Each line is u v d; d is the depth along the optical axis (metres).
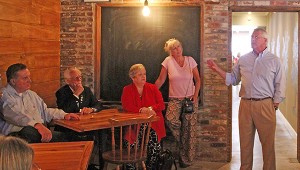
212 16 4.90
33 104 3.57
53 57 4.61
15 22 3.61
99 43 5.09
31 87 3.98
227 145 5.02
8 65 3.51
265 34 3.93
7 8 3.45
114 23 5.07
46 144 2.71
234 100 11.59
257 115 4.00
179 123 4.63
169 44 4.64
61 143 2.74
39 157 2.37
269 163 4.05
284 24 8.31
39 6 4.16
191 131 4.66
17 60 3.67
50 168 2.16
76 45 5.10
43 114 3.71
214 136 5.00
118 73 5.11
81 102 4.28
